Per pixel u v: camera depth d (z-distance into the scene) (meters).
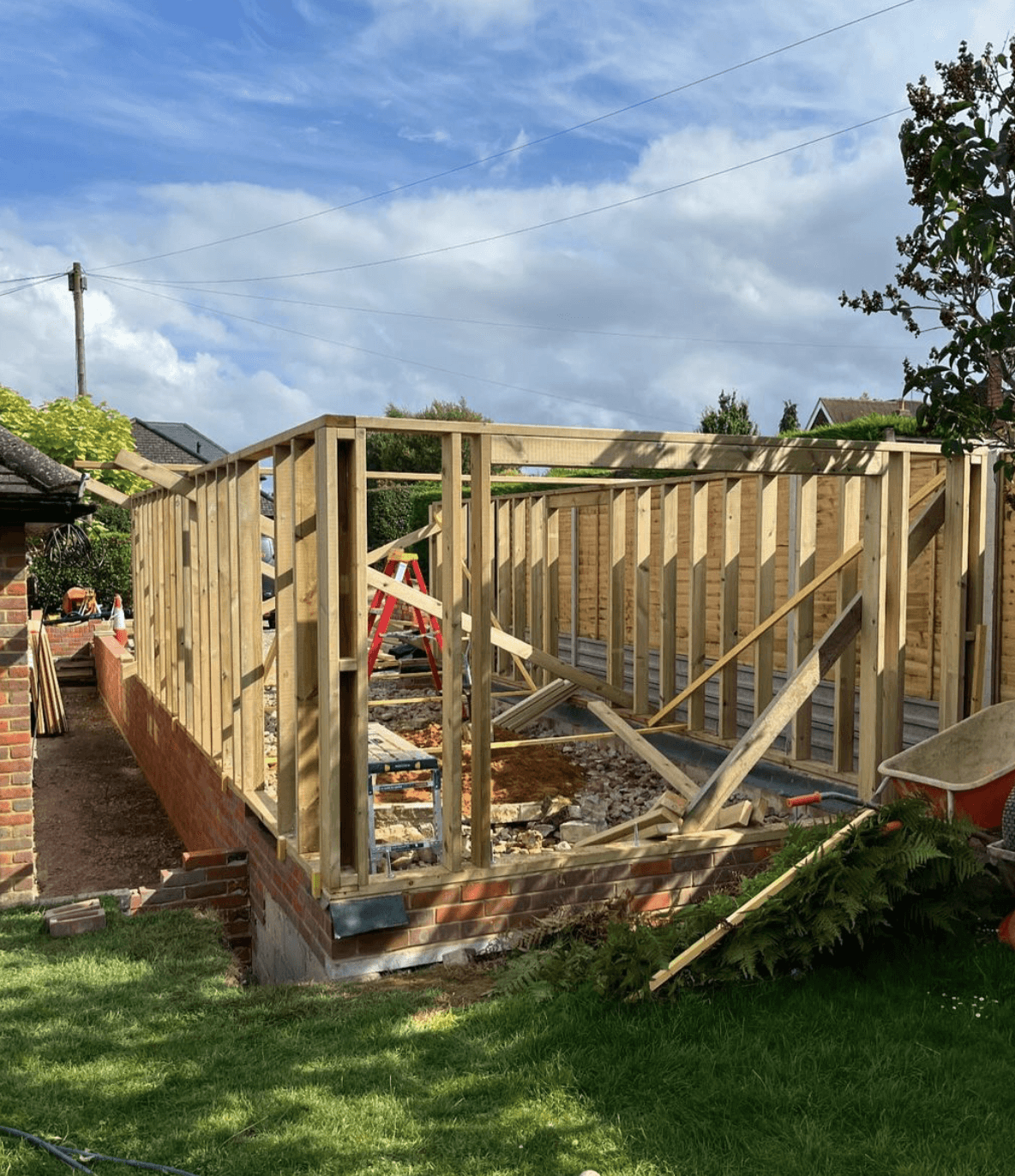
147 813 10.77
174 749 10.12
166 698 10.49
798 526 7.46
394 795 7.33
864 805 4.72
